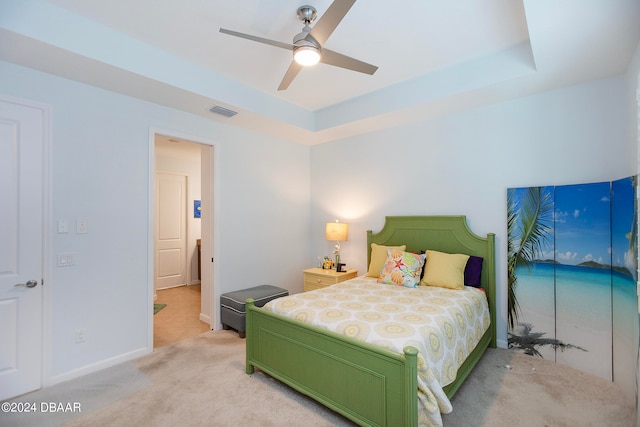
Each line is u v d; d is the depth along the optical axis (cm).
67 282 247
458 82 281
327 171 458
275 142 430
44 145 237
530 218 287
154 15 213
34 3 196
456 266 301
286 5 203
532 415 199
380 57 268
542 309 280
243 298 343
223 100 299
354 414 181
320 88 330
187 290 550
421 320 201
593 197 251
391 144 387
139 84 260
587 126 262
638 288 186
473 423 191
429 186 355
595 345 248
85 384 238
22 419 197
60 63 224
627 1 166
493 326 302
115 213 274
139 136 291
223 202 367
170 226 573
